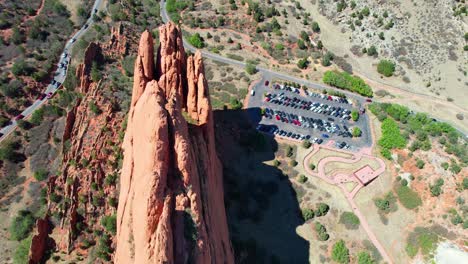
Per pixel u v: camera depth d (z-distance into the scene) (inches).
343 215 4397.1
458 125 5497.1
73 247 3511.3
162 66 3521.2
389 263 4160.9
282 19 6707.7
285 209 4379.9
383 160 4869.6
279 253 4094.5
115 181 3730.3
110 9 6048.2
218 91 5285.4
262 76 5639.8
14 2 5718.5
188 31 6200.8
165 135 2657.5
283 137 4948.3
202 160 3196.4
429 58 6382.9
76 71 4655.5
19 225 3639.3
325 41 6643.7
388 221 4416.8
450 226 4308.6
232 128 4894.2
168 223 2417.6
